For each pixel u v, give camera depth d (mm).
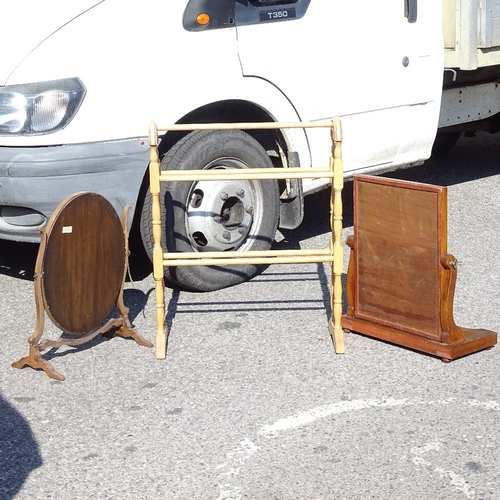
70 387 3643
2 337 4176
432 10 5332
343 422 3287
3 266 5145
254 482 2932
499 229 5617
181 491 2893
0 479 2990
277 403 3445
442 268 3693
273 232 4801
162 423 3326
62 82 4148
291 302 4480
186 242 4516
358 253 4023
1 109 4160
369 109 5070
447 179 6879
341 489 2877
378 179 3855
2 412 3447
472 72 6113
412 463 3010
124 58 4254
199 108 4527
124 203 4297
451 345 3730
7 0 4461
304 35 4773
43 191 4156
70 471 3027
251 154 4652
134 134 4266
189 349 3967
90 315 3906
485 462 3004
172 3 4391
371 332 3988
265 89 4656
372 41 5047
